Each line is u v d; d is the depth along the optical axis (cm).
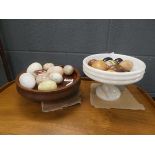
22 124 69
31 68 82
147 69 102
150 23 93
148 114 77
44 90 69
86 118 74
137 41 96
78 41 98
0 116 73
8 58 104
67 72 83
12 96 85
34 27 96
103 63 75
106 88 85
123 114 76
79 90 88
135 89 96
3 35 99
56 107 76
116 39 97
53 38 98
